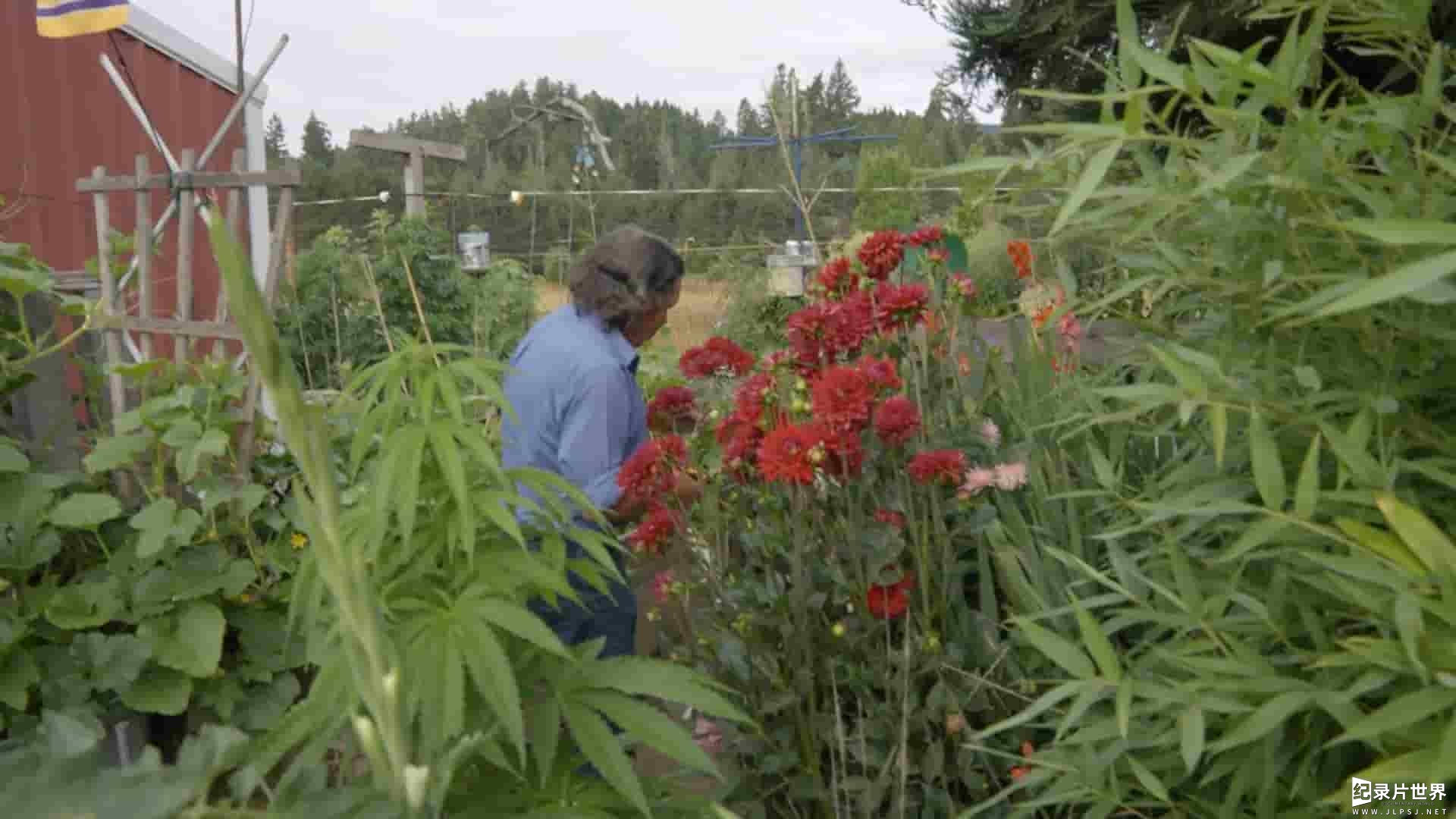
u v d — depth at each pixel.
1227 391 1.36
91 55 5.81
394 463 1.08
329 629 1.11
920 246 2.49
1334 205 1.39
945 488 2.24
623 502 2.49
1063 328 2.39
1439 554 1.06
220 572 2.72
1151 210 1.40
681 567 2.31
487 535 1.24
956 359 2.50
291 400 0.64
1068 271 1.80
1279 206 1.37
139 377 3.02
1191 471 1.58
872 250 2.47
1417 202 1.26
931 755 1.98
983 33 6.88
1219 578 1.55
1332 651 1.35
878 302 2.32
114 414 3.14
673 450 2.25
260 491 2.79
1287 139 1.31
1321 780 1.38
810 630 2.16
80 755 0.54
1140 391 1.39
